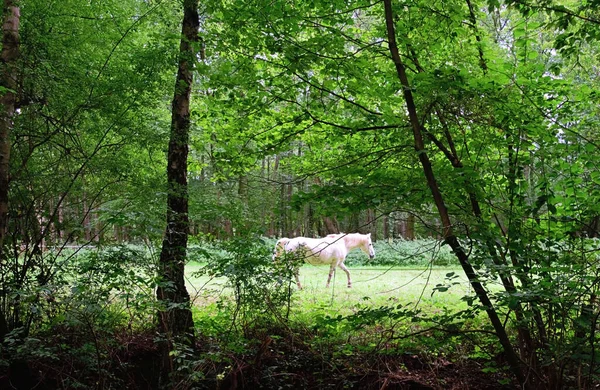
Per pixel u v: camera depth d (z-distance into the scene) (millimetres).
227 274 5281
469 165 4965
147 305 4523
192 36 6070
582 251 4391
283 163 6906
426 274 13328
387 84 5715
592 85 5992
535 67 4656
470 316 4309
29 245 5504
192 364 4918
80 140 6270
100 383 4684
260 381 5418
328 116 6117
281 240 10852
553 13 4672
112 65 6320
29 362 4867
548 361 4105
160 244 5332
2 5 5566
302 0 5551
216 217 5586
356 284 11852
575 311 4078
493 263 4102
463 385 5211
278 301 6027
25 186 5621
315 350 5801
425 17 5402
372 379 5504
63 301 4465
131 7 6879
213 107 6008
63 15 5996
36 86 5461
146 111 6645
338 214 5051
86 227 5449
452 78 4402
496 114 4605
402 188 4875
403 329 6395
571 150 4648
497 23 5707
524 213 4715
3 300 5113
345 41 5250
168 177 6086
